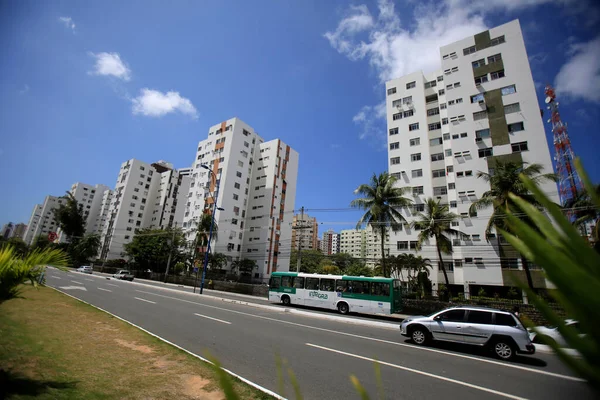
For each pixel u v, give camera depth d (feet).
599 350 1.74
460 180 102.99
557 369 26.76
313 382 21.79
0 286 16.70
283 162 203.82
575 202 58.75
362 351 30.27
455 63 113.19
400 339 37.06
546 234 2.13
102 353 23.18
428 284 99.50
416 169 120.37
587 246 2.08
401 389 21.30
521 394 21.01
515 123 98.17
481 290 88.69
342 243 360.69
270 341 32.32
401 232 115.24
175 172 252.42
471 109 106.32
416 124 125.18
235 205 180.55
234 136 185.26
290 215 203.92
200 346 28.73
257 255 178.91
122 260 202.39
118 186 243.81
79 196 312.50
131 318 39.68
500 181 66.80
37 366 19.43
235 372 22.66
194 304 59.31
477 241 95.81
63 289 63.05
